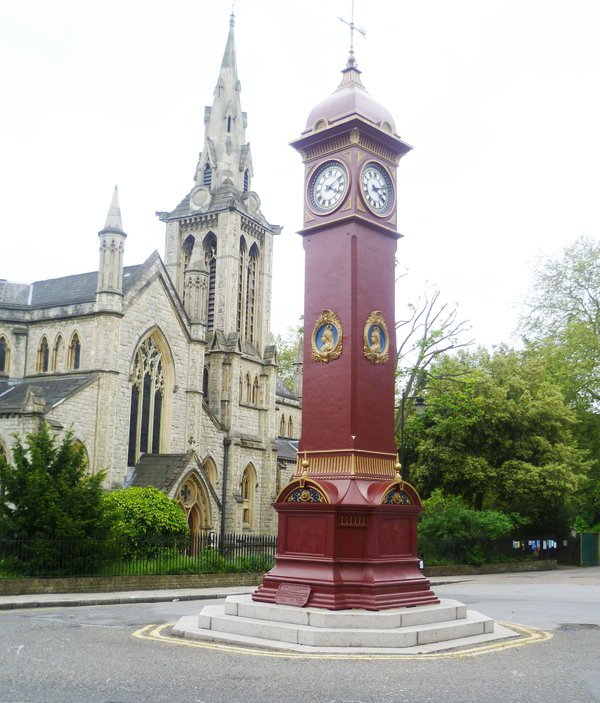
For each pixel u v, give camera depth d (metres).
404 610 17.30
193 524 52.84
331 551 17.78
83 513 30.64
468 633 17.22
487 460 52.84
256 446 65.38
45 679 12.21
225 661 13.83
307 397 19.98
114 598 26.77
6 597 26.28
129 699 10.88
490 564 48.06
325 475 19.00
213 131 76.38
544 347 66.38
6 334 52.25
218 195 73.38
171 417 54.66
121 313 49.75
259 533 65.19
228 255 70.81
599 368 62.66
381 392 19.84
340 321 19.64
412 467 53.28
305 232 20.81
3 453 43.53
